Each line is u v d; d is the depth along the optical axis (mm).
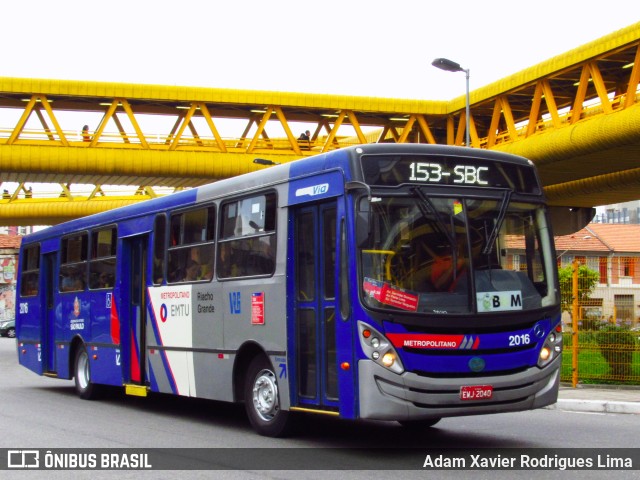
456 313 9305
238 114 43125
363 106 40625
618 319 17609
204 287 12570
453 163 9836
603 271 17875
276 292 10773
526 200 10148
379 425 12422
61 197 55125
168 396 17453
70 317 17484
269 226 11102
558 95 39844
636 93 29016
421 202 9555
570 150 30656
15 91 36875
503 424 12477
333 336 9797
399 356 9070
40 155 36781
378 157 9594
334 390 9727
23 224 56438
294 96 39938
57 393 18344
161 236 14117
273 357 10805
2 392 18609
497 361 9414
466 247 9570
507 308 9586
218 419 13414
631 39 28562
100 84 37719
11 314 82312
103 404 15906
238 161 38969
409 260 9336
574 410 14461
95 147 37469
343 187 9609
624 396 15523
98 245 16453
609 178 36875
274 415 10992
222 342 12055
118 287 15383
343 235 9492
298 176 10547
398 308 9156
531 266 9961
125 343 15188
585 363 17531
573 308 17703
